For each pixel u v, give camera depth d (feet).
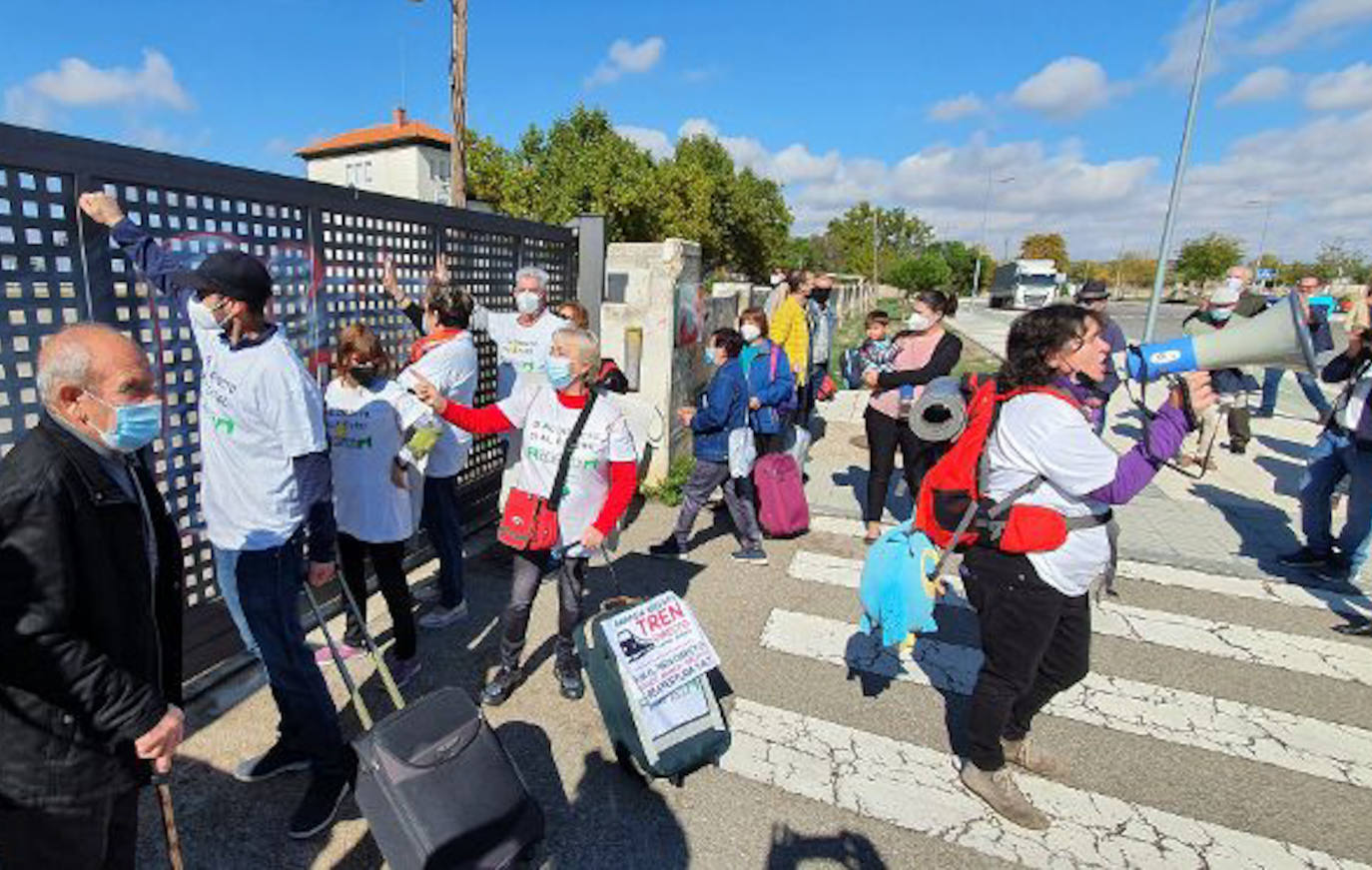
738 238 170.50
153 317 9.62
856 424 32.68
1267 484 23.12
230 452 7.58
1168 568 16.76
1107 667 12.50
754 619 13.73
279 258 11.36
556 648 10.91
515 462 17.07
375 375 10.67
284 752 8.88
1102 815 9.02
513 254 18.17
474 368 12.83
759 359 17.65
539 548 9.91
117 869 5.85
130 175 9.00
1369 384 14.94
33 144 7.95
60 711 4.88
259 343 7.54
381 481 10.44
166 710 5.24
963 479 8.30
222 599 11.05
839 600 14.61
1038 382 7.91
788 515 17.44
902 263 190.80
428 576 15.10
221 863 7.61
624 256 23.66
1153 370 7.35
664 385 20.47
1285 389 42.88
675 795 8.98
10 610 4.51
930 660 12.42
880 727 10.56
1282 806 9.27
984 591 8.32
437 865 6.64
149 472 5.86
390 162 148.05
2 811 4.91
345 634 11.94
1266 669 12.53
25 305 8.17
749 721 10.59
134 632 5.34
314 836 7.98
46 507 4.62
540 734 10.01
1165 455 7.25
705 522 19.07
